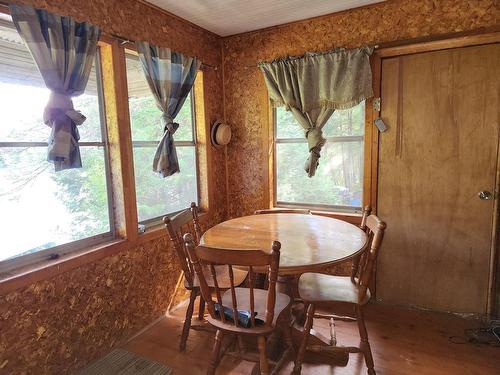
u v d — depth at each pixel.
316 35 2.66
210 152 3.05
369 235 2.04
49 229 1.84
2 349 1.52
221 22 2.71
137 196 2.42
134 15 2.21
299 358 1.74
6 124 1.64
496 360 1.90
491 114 2.19
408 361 1.90
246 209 3.25
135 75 2.39
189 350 2.08
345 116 2.69
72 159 1.77
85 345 1.92
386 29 2.41
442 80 2.29
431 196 2.42
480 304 2.36
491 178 2.24
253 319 1.51
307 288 1.87
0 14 1.53
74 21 1.75
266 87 2.95
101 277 2.01
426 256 2.48
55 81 1.66
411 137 2.43
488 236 2.29
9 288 1.53
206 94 2.96
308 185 2.94
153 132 2.54
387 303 2.63
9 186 1.66
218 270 2.19
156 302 2.45
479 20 2.13
